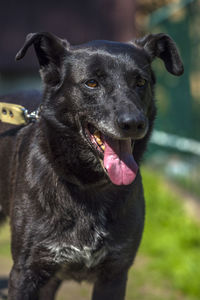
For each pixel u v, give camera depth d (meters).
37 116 4.80
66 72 4.39
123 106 4.05
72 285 6.29
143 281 6.24
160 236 7.41
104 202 4.40
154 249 7.09
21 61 16.59
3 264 6.67
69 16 17.25
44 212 4.32
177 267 6.39
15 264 4.38
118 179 4.12
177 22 10.06
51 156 4.37
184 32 9.78
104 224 4.40
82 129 4.33
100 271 4.55
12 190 4.74
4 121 5.07
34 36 4.38
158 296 5.82
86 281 4.71
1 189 5.19
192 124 9.56
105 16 16.80
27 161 4.54
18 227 4.37
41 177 4.36
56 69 4.48
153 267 6.58
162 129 10.87
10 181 4.88
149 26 11.60
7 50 16.95
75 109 4.30
